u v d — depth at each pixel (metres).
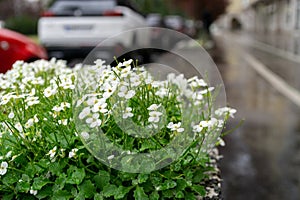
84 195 1.90
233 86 8.87
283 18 21.14
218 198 2.25
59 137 2.03
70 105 2.11
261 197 3.51
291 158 4.36
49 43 7.76
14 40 6.80
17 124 2.06
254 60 14.03
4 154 2.00
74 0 8.02
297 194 3.56
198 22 30.00
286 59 14.14
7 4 34.22
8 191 2.01
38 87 2.50
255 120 5.89
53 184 1.99
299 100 7.34
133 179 1.93
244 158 4.37
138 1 45.84
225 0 29.64
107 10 7.70
